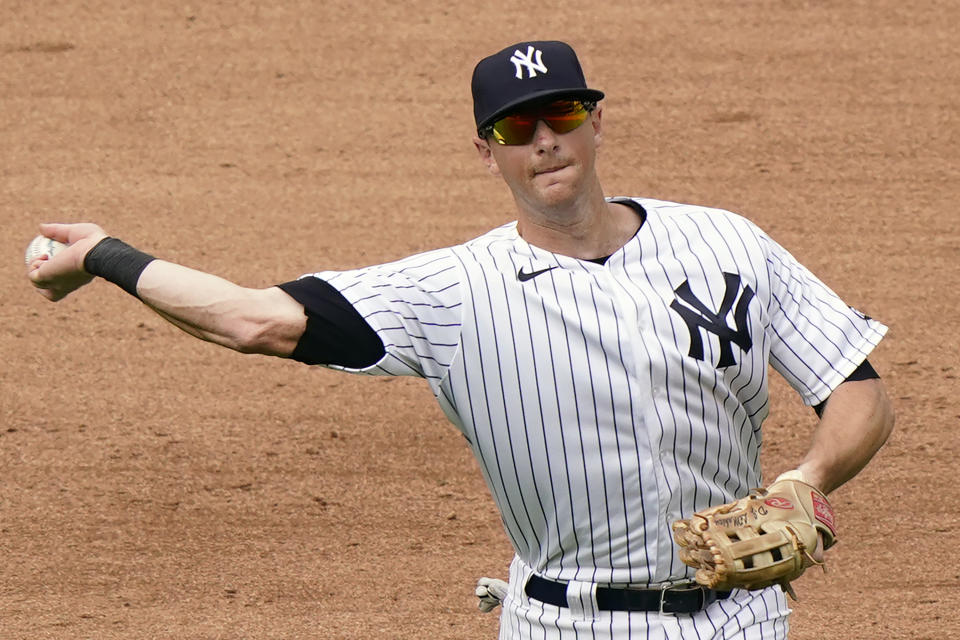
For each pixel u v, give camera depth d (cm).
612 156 3228
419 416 2281
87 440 2195
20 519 1962
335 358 955
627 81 3566
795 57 3675
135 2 4031
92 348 2505
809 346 998
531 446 956
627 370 937
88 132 3369
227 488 2056
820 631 1664
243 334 935
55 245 1022
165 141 3331
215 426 2242
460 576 1817
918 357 2420
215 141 3328
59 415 2275
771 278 995
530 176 945
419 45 3775
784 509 915
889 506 1983
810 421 2236
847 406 987
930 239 2839
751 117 3388
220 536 1923
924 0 3978
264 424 2252
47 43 3794
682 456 955
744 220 1013
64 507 1997
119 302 2689
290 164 3219
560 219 963
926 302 2600
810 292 1021
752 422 1012
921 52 3681
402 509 2000
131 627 1691
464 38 3797
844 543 1894
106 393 2348
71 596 1767
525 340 945
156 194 3083
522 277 955
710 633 974
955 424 2203
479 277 957
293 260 2789
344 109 3469
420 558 1867
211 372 2428
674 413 945
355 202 3047
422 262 977
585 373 938
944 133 3284
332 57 3725
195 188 3112
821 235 2866
